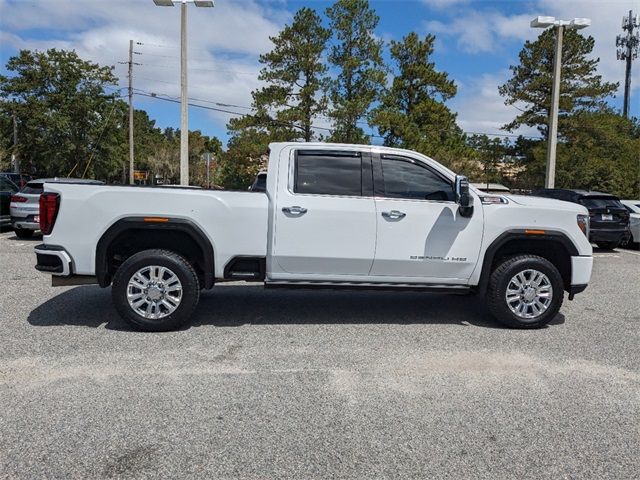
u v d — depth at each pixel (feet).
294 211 18.42
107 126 117.39
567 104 108.06
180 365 15.31
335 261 18.75
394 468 10.17
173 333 18.39
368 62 102.68
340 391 13.69
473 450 10.88
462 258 19.22
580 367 15.76
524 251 20.54
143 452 10.56
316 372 14.98
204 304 22.76
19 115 110.63
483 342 18.03
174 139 219.00
